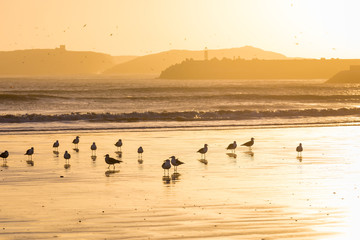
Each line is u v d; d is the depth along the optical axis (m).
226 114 146.12
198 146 83.69
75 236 35.06
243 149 80.19
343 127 115.00
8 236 35.03
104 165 66.19
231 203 44.66
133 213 41.22
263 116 146.25
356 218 39.75
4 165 65.62
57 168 63.59
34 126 117.56
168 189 50.91
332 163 66.56
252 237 34.91
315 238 34.78
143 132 105.00
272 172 60.22
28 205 43.72
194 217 40.00
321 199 46.09
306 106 197.50
